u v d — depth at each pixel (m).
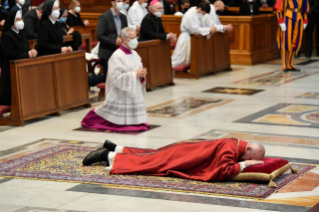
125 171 7.20
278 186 6.56
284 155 8.16
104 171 7.38
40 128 10.44
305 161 7.82
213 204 5.99
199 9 16.50
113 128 10.18
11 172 7.44
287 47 17.30
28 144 9.18
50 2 11.40
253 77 16.72
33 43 13.14
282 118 10.91
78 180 7.00
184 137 9.52
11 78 10.46
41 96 11.07
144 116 10.22
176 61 17.06
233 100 13.05
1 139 9.58
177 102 12.95
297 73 17.27
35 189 6.71
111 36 13.37
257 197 6.18
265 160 6.99
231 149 6.79
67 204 6.12
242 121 10.73
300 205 5.91
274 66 19.05
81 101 12.30
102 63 13.75
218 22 18.09
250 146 6.93
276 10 17.12
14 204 6.16
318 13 20.48
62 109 11.67
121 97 10.11
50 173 7.34
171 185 6.66
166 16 20.67
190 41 16.66
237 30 19.58
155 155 7.33
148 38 14.79
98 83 14.05
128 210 5.87
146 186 6.66
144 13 16.17
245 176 6.65
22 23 10.53
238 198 6.18
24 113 10.66
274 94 13.73
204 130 10.03
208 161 6.97
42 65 11.06
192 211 5.79
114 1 13.08
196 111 11.84
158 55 14.84
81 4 23.41
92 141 9.32
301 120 10.70
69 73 11.88
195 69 16.62
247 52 19.50
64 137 9.66
